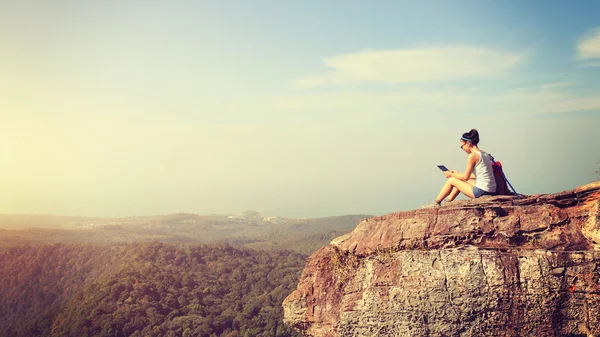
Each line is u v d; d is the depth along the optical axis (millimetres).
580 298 12148
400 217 14758
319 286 15594
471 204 14305
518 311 12516
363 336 14180
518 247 12977
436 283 13234
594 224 12594
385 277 14078
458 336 12930
